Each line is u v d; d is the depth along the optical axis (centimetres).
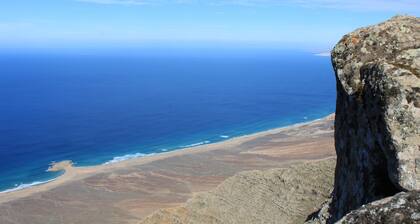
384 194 955
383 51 1103
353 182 1091
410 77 945
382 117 938
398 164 873
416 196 661
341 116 1192
